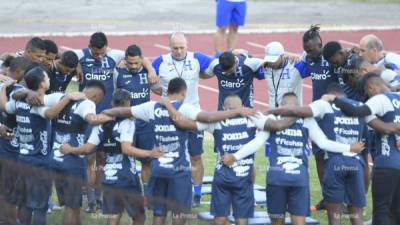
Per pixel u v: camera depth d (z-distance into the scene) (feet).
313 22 268.62
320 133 92.43
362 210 97.35
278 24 264.93
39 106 95.04
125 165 94.58
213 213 93.91
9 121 100.17
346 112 92.84
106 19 270.67
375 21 270.67
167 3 296.30
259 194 117.19
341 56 107.65
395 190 94.07
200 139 111.34
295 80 113.80
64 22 264.93
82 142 95.81
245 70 113.19
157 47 238.89
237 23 210.18
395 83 105.09
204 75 117.29
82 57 115.96
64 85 113.09
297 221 92.68
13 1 293.23
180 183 94.07
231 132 92.27
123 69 114.62
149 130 104.83
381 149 94.07
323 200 106.42
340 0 302.25
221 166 93.35
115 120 93.25
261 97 188.96
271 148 92.68
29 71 96.07
